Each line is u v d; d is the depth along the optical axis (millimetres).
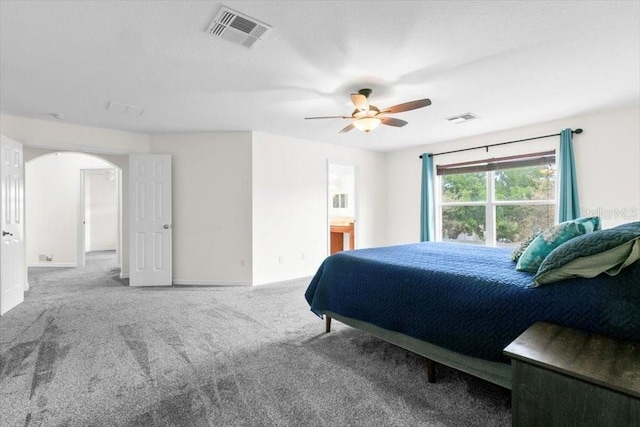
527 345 1221
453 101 3289
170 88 2932
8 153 3447
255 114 3719
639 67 2535
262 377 2016
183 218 4637
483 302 1688
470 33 2051
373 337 2670
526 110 3590
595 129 3699
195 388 1889
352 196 7406
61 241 6133
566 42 2162
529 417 1131
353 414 1650
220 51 2268
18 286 3604
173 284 4598
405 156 5844
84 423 1575
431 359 1939
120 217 6016
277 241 4840
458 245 3377
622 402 931
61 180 6125
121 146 4461
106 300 3762
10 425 1562
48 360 2230
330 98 3193
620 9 1811
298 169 5062
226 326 2918
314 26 1973
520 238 4488
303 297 3908
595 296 1377
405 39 2117
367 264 2422
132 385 1917
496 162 4625
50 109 3498
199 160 4633
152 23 1933
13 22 1901
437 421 1597
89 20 1895
